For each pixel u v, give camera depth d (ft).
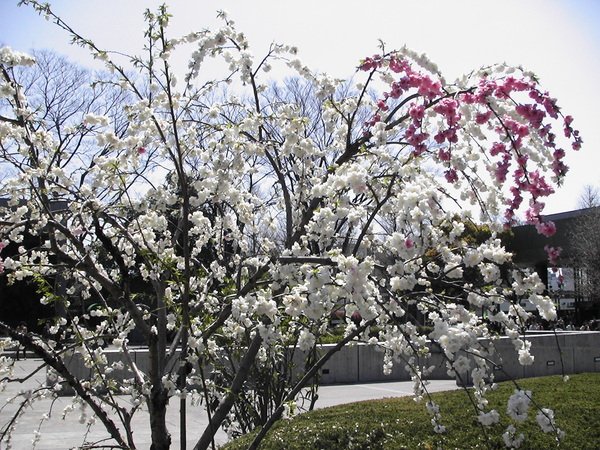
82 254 11.96
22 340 10.36
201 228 16.03
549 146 11.19
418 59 12.35
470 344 10.25
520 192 11.76
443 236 11.51
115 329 14.56
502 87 11.13
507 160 12.05
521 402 9.18
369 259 10.04
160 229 13.98
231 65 13.98
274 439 18.93
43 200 12.34
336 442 19.51
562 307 127.34
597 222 90.22
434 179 12.37
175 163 10.90
